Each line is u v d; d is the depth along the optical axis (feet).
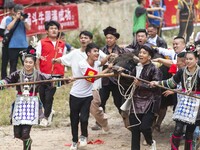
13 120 38.75
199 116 38.06
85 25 83.97
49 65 51.42
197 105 37.88
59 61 43.93
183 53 41.37
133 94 39.47
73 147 42.68
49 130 49.60
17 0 75.66
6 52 65.72
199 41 43.47
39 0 77.87
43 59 51.24
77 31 82.43
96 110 46.11
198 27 84.48
